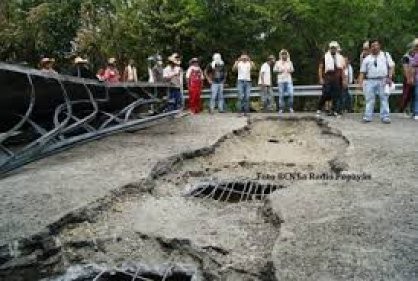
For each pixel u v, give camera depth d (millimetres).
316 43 27266
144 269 5871
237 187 8984
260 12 24375
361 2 25594
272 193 7770
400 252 5594
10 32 24984
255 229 6793
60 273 5867
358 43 27359
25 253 6160
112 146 11398
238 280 5508
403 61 16062
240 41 25125
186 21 23688
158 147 11172
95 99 12430
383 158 9977
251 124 15562
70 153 10688
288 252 5637
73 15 25391
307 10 25469
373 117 16266
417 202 7250
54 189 7945
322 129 14594
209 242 6305
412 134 12680
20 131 10438
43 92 10477
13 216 6840
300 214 6816
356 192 7754
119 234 6625
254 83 25312
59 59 25859
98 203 7379
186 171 9844
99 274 5762
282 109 17969
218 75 18578
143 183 8430
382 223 6430
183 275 5805
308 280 5031
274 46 26641
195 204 7910
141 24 24547
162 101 15820
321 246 5777
